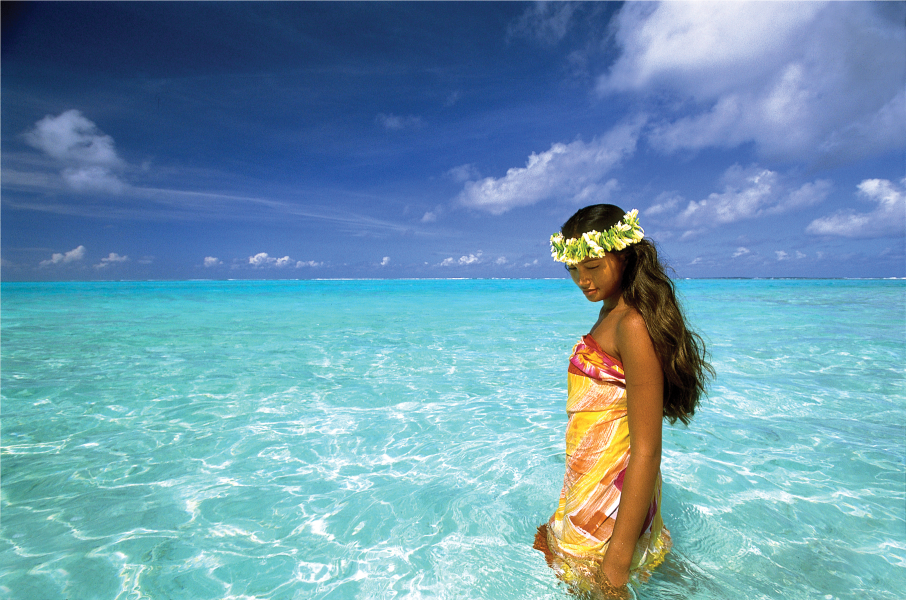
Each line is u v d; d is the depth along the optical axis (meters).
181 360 7.46
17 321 13.41
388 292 33.53
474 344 9.01
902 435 4.00
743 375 6.20
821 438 3.93
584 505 1.90
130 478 3.33
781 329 10.80
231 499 3.01
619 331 1.71
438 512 2.81
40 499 3.01
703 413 4.62
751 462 3.44
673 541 2.38
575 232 1.83
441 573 2.20
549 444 3.88
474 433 4.16
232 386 5.83
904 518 2.64
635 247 1.75
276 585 2.15
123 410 4.88
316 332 10.86
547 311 16.69
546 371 6.66
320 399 5.27
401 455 3.70
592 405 1.89
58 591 2.12
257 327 11.90
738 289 35.97
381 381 6.08
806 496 2.91
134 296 27.11
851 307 17.64
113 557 2.38
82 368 6.88
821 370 6.50
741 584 2.04
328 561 2.34
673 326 1.63
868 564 2.21
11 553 2.42
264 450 3.83
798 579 2.09
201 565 2.31
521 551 2.37
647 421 1.64
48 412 4.82
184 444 3.96
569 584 1.94
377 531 2.61
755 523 2.58
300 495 3.05
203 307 18.97
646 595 1.90
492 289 39.38
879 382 5.78
